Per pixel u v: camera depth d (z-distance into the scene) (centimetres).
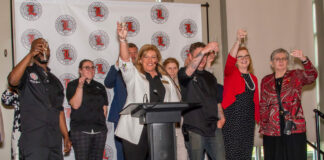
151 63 299
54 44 448
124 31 273
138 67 304
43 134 289
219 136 340
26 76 292
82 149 393
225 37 523
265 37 521
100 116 408
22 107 290
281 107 385
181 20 496
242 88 374
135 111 239
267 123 395
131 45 429
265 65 518
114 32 471
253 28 518
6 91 361
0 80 457
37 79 297
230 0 513
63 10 453
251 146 376
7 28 464
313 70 386
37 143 285
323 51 525
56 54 448
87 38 461
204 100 330
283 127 383
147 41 482
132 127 285
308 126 530
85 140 394
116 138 413
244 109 374
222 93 379
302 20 536
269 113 393
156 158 231
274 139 389
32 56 291
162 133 233
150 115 231
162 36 488
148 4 485
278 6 528
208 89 337
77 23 458
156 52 310
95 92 412
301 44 534
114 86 422
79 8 459
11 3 450
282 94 387
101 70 465
